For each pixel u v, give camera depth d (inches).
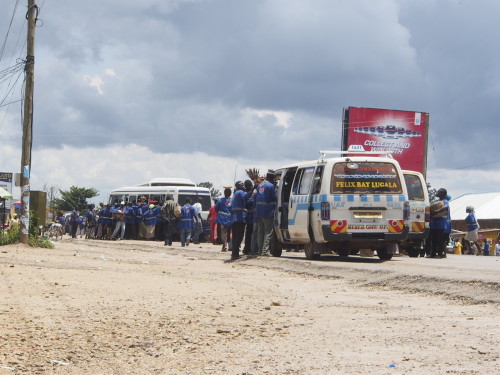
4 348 322.7
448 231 1022.4
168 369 280.5
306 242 898.1
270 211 930.1
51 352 315.9
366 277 655.8
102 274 664.4
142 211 1760.6
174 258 1000.2
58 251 1066.1
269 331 370.6
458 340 326.6
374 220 855.7
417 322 392.5
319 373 263.3
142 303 477.1
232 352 313.3
